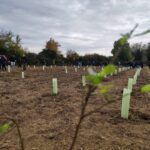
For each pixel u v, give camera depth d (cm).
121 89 1187
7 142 490
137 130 555
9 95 1085
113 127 573
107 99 121
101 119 632
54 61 6550
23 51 6050
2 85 1526
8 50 5862
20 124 612
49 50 6962
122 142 478
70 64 7262
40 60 6419
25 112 743
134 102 868
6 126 122
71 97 973
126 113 648
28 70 3566
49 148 457
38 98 977
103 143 473
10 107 826
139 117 672
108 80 1806
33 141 491
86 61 7156
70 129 554
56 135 518
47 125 595
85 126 574
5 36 5850
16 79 1994
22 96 1053
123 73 2834
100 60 6900
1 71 3027
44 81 1800
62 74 2766
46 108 788
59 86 1432
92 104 822
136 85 1436
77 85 1420
